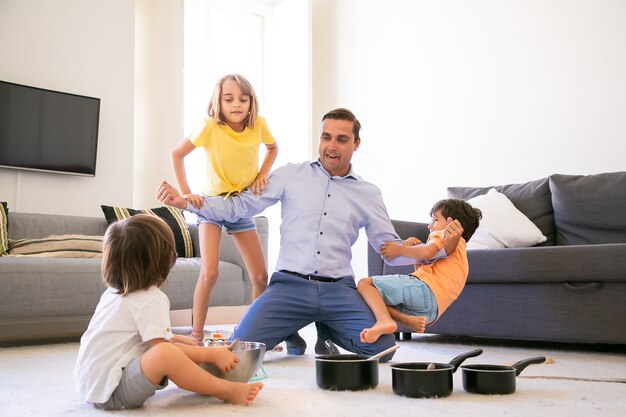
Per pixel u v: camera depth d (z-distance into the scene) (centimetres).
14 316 275
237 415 129
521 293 266
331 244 222
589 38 380
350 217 228
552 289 260
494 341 297
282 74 564
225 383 141
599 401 144
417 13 483
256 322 210
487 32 435
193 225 393
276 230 541
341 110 234
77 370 142
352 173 236
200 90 541
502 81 424
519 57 416
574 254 252
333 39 552
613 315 246
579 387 164
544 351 258
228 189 243
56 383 175
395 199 489
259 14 583
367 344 208
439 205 236
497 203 329
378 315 207
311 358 226
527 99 410
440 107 462
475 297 277
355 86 529
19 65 395
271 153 264
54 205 408
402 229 301
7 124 383
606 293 249
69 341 300
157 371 133
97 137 420
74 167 409
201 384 138
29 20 400
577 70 385
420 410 133
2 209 327
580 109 383
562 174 354
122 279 141
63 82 412
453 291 221
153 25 465
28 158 391
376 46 514
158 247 143
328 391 157
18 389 165
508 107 420
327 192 228
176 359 135
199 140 240
